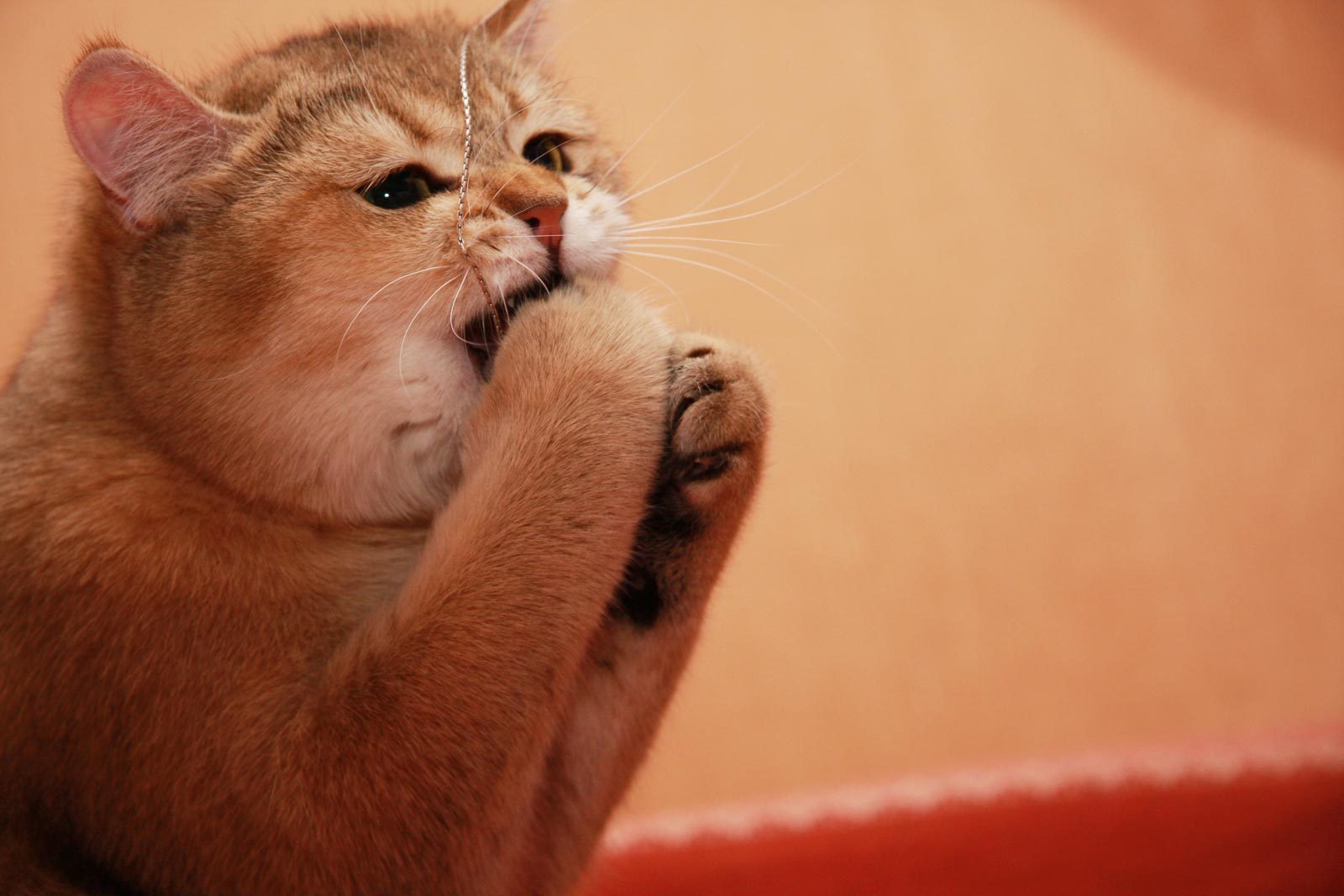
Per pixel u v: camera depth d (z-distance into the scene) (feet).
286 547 2.42
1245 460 4.77
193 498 2.40
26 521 2.38
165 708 2.35
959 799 3.52
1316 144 5.26
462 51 2.57
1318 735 3.81
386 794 2.32
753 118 4.84
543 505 2.35
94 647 2.35
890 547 4.58
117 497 2.38
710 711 4.35
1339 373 4.91
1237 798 3.40
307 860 2.33
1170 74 5.32
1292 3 5.47
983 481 4.68
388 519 2.48
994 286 4.91
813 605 4.51
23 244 4.20
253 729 2.34
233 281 2.41
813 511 4.59
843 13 5.11
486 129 2.53
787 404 4.35
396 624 2.33
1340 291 5.05
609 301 2.44
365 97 2.49
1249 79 5.33
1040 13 5.31
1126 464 4.74
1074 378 4.84
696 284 4.67
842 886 3.32
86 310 2.47
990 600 4.55
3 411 2.46
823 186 4.85
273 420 2.41
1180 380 4.87
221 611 2.37
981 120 5.13
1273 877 3.26
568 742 2.48
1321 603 4.60
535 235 2.47
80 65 2.40
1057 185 5.08
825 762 4.32
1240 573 4.63
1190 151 5.21
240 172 2.46
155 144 2.44
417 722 2.31
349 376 2.43
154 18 4.29
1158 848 3.32
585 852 2.53
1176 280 5.01
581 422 2.36
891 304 4.82
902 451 4.68
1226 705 4.45
